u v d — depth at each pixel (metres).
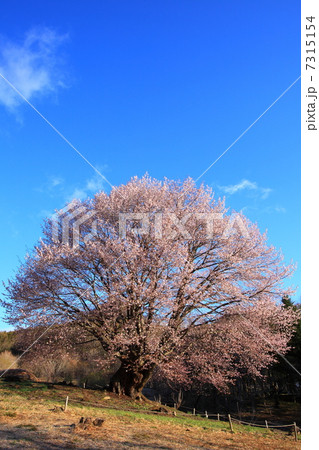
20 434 8.72
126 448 8.46
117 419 12.60
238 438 12.76
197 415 19.11
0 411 11.20
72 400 15.56
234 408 30.42
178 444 9.77
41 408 12.47
